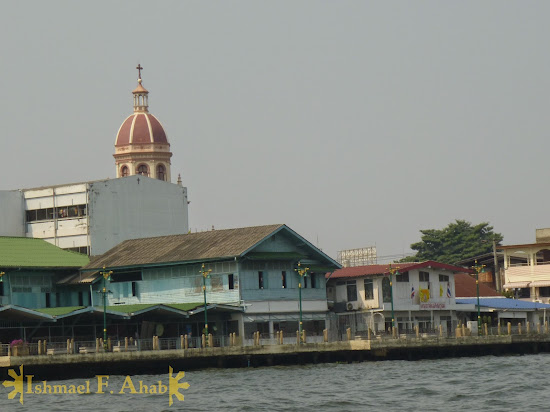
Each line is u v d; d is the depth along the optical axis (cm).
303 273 12419
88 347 10906
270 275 12962
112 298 13438
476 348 12731
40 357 10312
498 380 9838
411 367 11131
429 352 12288
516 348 13125
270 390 9331
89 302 13625
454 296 14438
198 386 9694
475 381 9781
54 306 13612
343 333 13912
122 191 17538
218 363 11306
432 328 13650
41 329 11844
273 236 13038
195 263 12862
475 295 16288
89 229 17200
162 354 10950
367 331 12794
